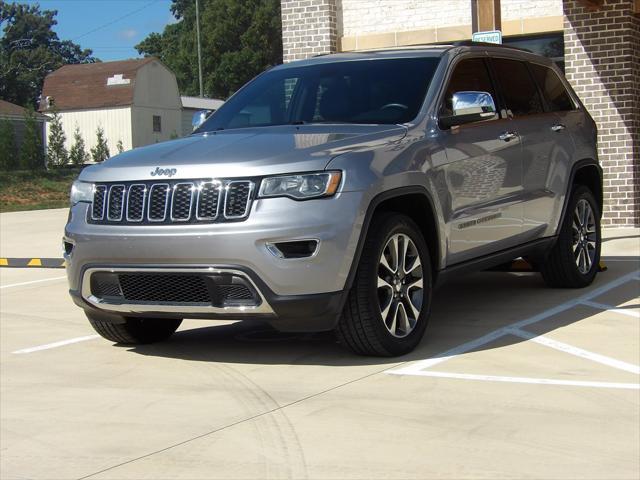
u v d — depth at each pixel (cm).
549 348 571
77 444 423
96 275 563
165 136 5750
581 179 813
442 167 592
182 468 383
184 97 6328
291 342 623
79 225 567
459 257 619
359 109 624
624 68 1240
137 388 518
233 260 511
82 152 5250
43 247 1441
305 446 402
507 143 667
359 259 525
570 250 761
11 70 8588
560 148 742
